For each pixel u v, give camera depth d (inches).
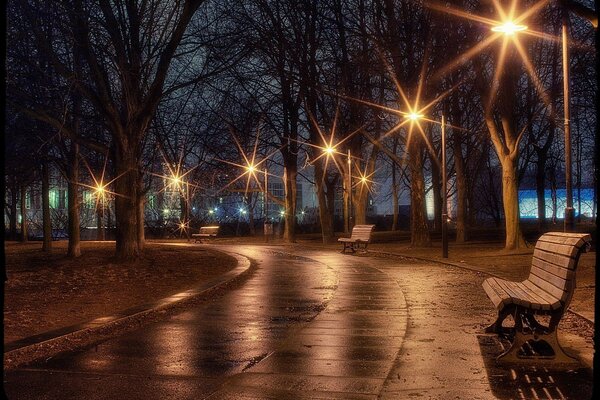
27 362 319.6
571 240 299.3
